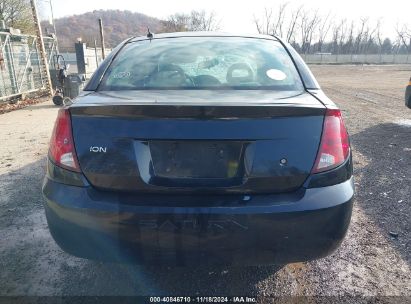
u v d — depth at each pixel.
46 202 1.98
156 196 1.85
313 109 1.86
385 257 2.65
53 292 2.28
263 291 2.29
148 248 1.85
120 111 1.84
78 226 1.89
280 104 1.86
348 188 1.95
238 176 1.84
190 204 1.81
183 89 2.31
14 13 22.83
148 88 2.36
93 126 1.89
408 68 39.12
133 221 1.81
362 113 9.03
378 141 6.10
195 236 1.81
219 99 1.99
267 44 2.91
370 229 3.04
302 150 1.85
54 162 1.98
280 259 1.89
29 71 12.55
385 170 4.55
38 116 9.05
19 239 2.92
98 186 1.90
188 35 3.08
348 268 2.52
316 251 1.90
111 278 2.41
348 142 2.07
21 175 4.47
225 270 2.49
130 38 3.15
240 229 1.80
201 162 1.83
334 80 22.23
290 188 1.86
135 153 1.84
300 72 2.52
